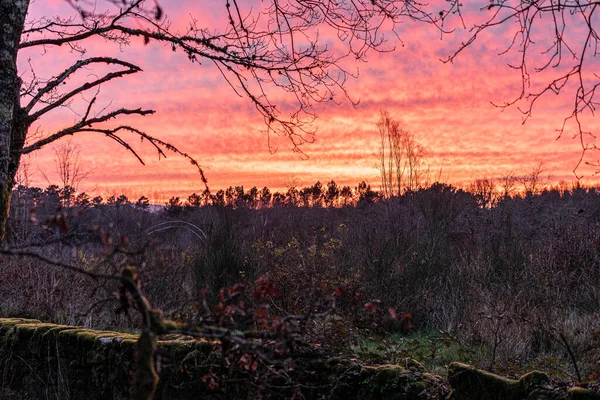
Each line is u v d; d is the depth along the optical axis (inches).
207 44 171.0
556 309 272.2
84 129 160.2
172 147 168.9
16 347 212.2
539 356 217.2
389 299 304.5
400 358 176.7
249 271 334.6
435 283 321.1
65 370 196.1
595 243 339.0
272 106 180.9
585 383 110.9
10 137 145.7
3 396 205.5
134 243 288.0
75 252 340.8
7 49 144.3
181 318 110.4
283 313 248.2
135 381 90.4
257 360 109.7
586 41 119.1
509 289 293.7
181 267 343.3
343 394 140.5
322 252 327.3
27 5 149.5
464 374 123.0
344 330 180.9
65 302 323.6
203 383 153.9
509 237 375.9
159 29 170.6
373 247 338.3
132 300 94.8
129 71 163.5
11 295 329.7
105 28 165.3
